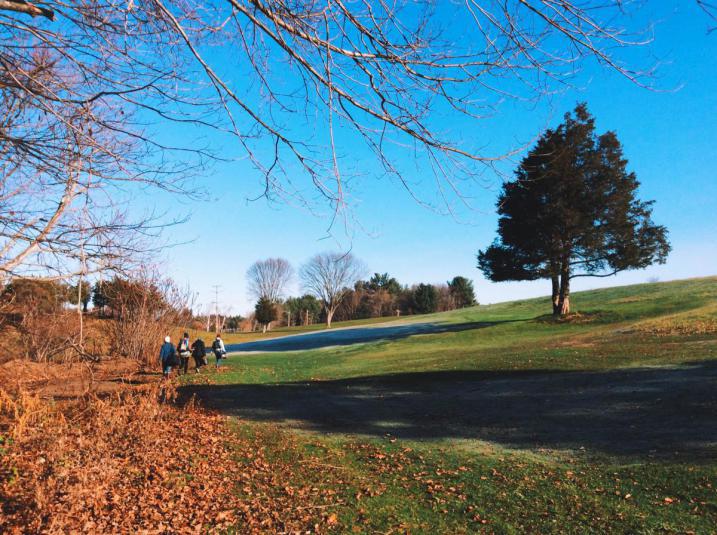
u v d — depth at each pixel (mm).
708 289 40594
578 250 35750
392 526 6465
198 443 10539
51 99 3758
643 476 7449
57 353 11516
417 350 29766
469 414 12664
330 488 7938
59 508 6059
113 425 9352
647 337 22500
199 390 18031
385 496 7531
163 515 6676
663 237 34719
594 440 9570
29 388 11312
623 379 14508
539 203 34688
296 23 3332
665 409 11055
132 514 6512
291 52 3312
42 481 6527
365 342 37438
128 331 22062
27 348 11562
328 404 15062
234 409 14523
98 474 7219
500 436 10516
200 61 3316
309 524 6570
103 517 6305
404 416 13016
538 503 6922
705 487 6738
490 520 6520
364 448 10203
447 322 47688
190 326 28578
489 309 57844
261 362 28469
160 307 24297
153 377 19922
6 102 4371
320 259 70625
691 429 9414
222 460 9422
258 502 7340
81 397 10453
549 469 8242
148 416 10680
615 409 11617
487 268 38625
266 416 13539
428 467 8805
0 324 10031
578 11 2939
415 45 3312
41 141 4172
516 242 36625
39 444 8062
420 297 85688
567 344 23656
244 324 91938
